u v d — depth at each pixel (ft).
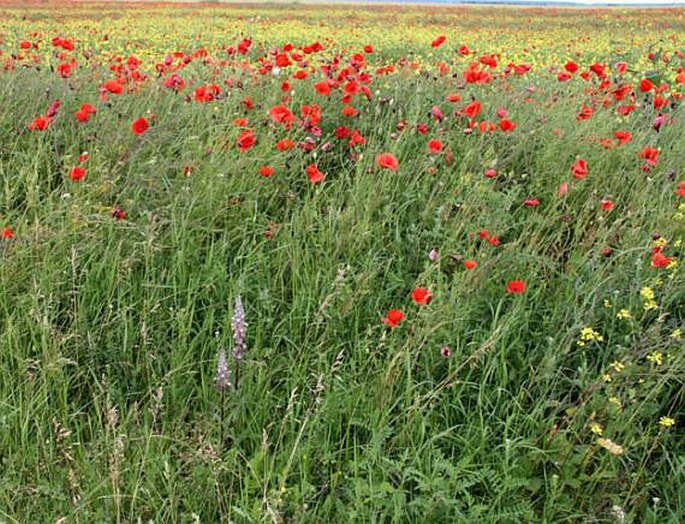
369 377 10.39
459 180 14.38
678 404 10.45
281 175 15.30
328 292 11.59
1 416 9.26
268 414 9.91
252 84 20.40
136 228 12.37
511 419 9.43
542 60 43.37
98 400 9.92
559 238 13.47
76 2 144.05
